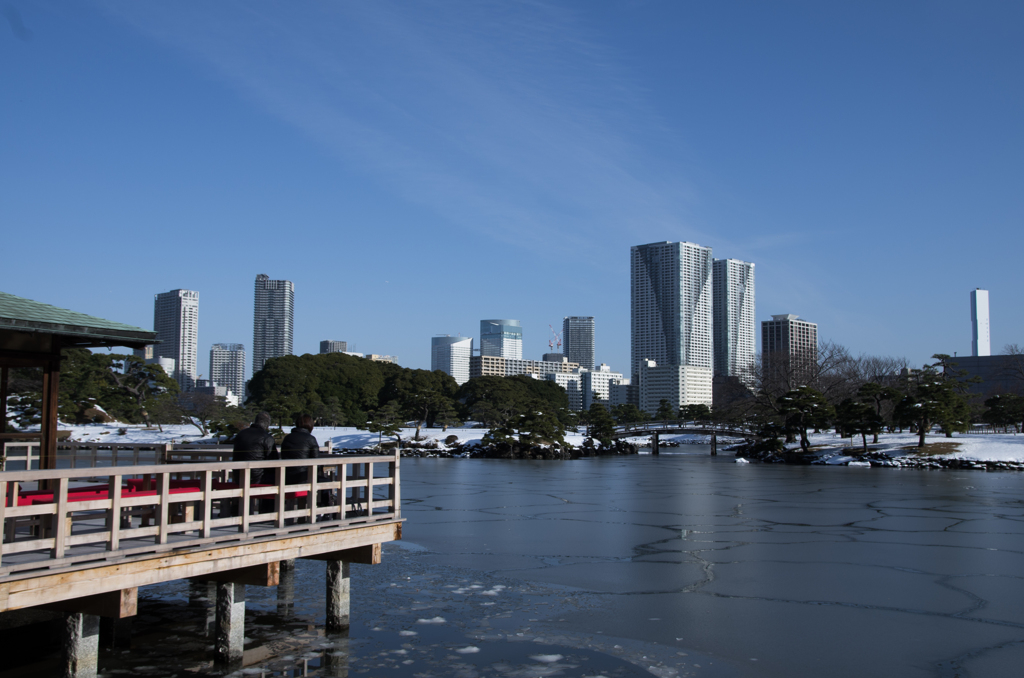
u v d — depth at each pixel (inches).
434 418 4175.7
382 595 697.6
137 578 380.2
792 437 3503.9
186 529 401.4
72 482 687.1
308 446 519.5
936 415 2928.2
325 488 501.0
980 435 3287.4
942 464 2701.8
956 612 650.2
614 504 1483.8
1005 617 633.6
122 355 3420.3
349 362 4633.4
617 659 523.5
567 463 3019.2
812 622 616.1
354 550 553.6
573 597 695.7
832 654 536.7
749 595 708.0
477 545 977.5
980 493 1739.7
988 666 513.3
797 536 1065.5
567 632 585.3
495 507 1424.7
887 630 594.9
